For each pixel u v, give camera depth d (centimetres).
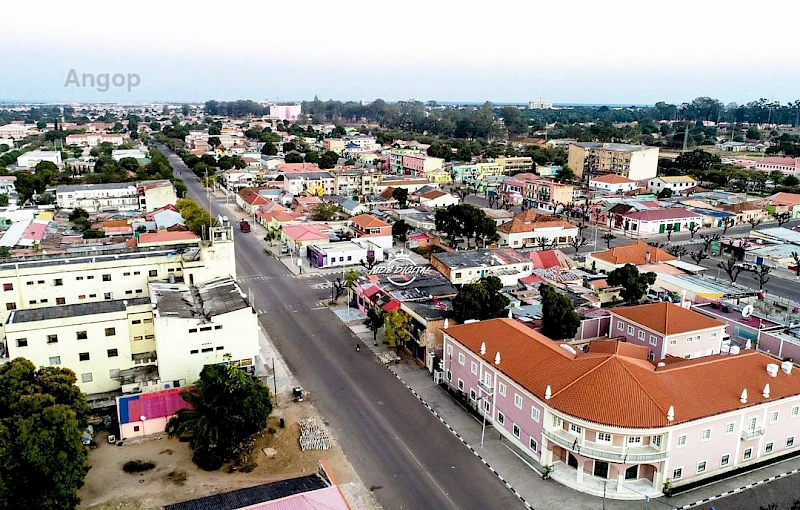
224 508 5322
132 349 8481
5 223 17100
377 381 8812
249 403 6706
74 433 5841
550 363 7075
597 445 6256
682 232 19575
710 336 9262
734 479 6581
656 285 12644
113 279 9888
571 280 12594
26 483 5425
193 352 8212
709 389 6619
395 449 7075
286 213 18400
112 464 6681
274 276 13888
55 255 10306
